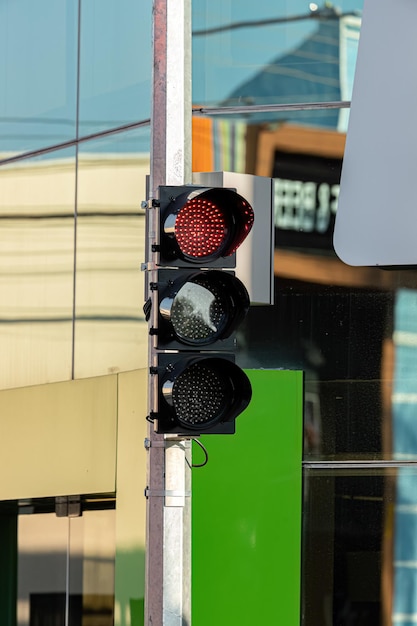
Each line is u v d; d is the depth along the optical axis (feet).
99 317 53.47
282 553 46.47
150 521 32.96
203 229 32.58
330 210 48.11
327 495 47.37
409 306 47.88
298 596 46.62
